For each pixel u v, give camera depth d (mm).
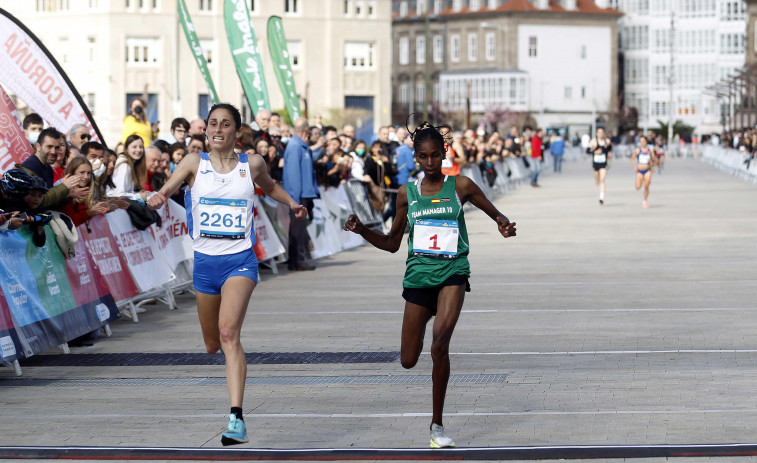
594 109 190250
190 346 18312
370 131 136750
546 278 25875
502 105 197000
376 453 11477
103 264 19891
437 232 11867
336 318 20781
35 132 22641
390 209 40062
